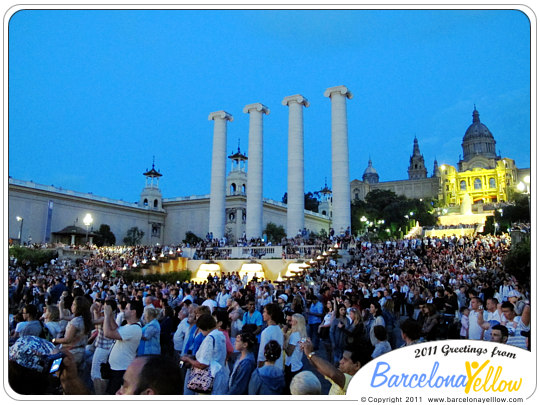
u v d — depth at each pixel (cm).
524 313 798
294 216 4862
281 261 3669
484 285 1681
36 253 4300
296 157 4981
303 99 5094
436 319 973
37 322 775
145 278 3506
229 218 7869
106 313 666
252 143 5241
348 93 4928
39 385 389
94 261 4278
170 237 8812
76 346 692
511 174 12425
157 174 9025
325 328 1102
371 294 1698
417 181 14325
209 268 3884
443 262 3130
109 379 670
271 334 658
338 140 4778
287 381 693
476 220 9050
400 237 8706
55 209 7044
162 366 308
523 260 1973
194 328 761
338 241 3831
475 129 15300
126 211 8200
